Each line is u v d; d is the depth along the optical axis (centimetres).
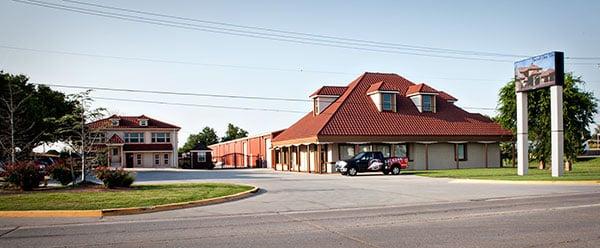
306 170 4253
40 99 3862
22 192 1833
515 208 1378
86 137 2273
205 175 3659
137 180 2936
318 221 1194
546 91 3759
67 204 1473
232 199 1739
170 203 1524
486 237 939
